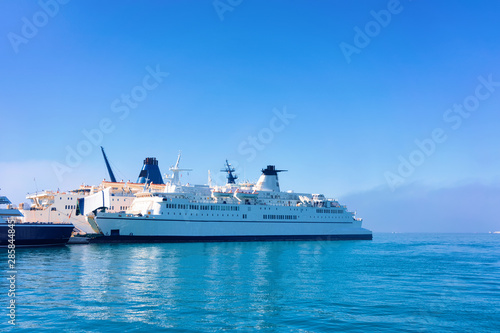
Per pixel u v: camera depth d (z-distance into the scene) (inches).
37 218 3267.7
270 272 1720.0
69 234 2903.5
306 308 1073.5
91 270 1681.8
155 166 4397.1
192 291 1269.7
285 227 4106.8
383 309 1077.1
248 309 1055.6
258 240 3912.4
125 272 1644.9
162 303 1103.0
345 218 4643.2
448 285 1456.7
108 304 1082.1
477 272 1825.8
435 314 1034.7
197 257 2285.9
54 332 851.4
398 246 3978.8
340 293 1275.8
